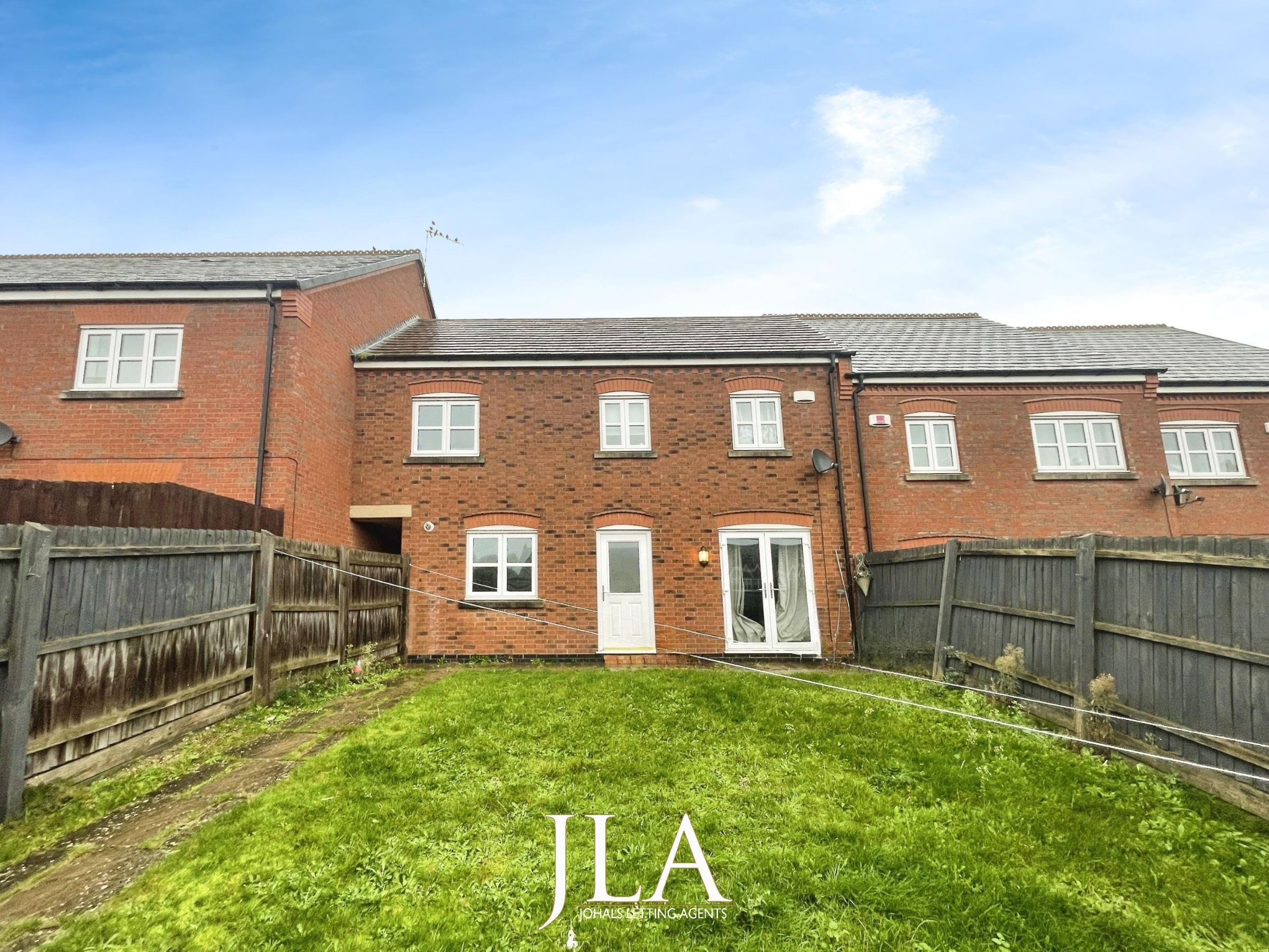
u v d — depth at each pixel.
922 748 5.74
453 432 12.42
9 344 9.98
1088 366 13.38
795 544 12.16
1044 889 3.55
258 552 7.24
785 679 8.77
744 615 11.85
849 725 6.45
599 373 12.62
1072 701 6.16
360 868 3.74
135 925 3.20
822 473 12.34
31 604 4.39
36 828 4.16
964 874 3.71
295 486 9.91
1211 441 13.75
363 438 12.21
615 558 12.04
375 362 12.35
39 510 5.23
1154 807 4.58
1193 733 4.90
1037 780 5.02
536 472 12.17
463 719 6.65
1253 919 3.35
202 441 9.73
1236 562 4.68
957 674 8.21
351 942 3.09
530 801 4.68
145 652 5.57
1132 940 3.18
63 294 10.00
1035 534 12.76
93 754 5.01
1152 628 5.41
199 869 3.71
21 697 4.31
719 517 12.12
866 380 13.08
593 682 8.66
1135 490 12.97
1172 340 16.42
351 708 7.42
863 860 3.84
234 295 10.09
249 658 7.07
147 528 5.62
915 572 9.77
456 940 3.11
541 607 11.71
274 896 3.45
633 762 5.44
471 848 4.00
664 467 12.27
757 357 12.70
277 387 9.92
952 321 18.22
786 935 3.18
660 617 11.74
